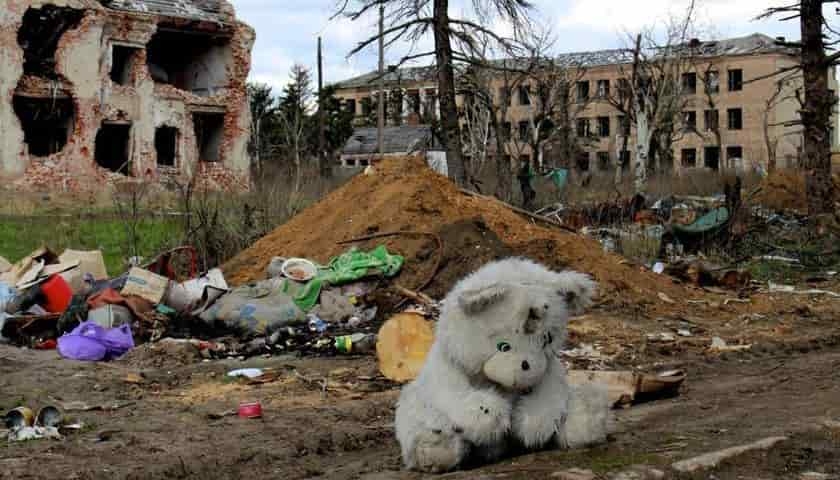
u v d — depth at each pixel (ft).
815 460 22.39
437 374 21.08
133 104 140.46
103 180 135.23
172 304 46.32
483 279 20.56
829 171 82.02
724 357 39.27
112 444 26.11
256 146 171.63
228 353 40.14
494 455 21.27
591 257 53.42
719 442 23.24
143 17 140.36
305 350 40.27
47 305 46.60
